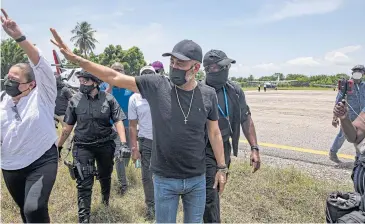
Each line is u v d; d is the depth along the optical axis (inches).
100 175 155.6
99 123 143.9
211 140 104.8
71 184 184.5
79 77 143.7
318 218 147.5
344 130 94.7
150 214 151.7
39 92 107.3
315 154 275.4
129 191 184.2
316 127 422.3
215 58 115.4
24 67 105.9
